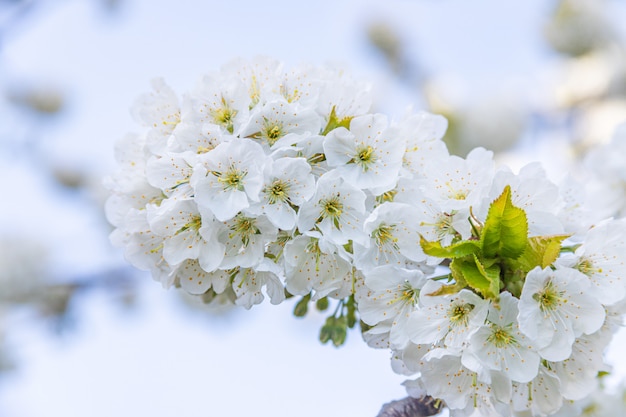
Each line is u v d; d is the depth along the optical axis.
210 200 0.79
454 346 0.78
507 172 0.80
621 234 0.79
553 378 0.80
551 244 0.78
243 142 0.79
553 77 1.46
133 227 0.82
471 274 0.77
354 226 0.80
